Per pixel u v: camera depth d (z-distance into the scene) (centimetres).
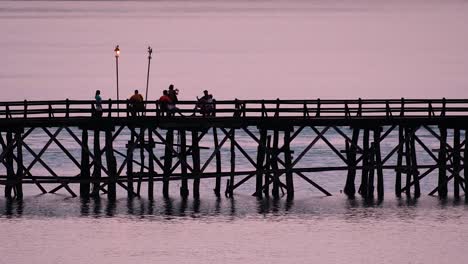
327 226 14712
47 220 15012
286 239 13938
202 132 16500
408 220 15112
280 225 14775
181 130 16488
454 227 14625
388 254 13175
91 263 12700
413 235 14150
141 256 13038
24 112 15825
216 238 13975
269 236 14100
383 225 14775
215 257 13012
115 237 13988
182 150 16462
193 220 15088
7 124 15788
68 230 14375
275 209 15975
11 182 16025
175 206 16175
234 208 16012
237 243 13712
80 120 15925
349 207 16150
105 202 16475
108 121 15950
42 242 13688
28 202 16475
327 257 13050
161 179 16275
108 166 16200
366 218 15262
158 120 16000
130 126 16175
